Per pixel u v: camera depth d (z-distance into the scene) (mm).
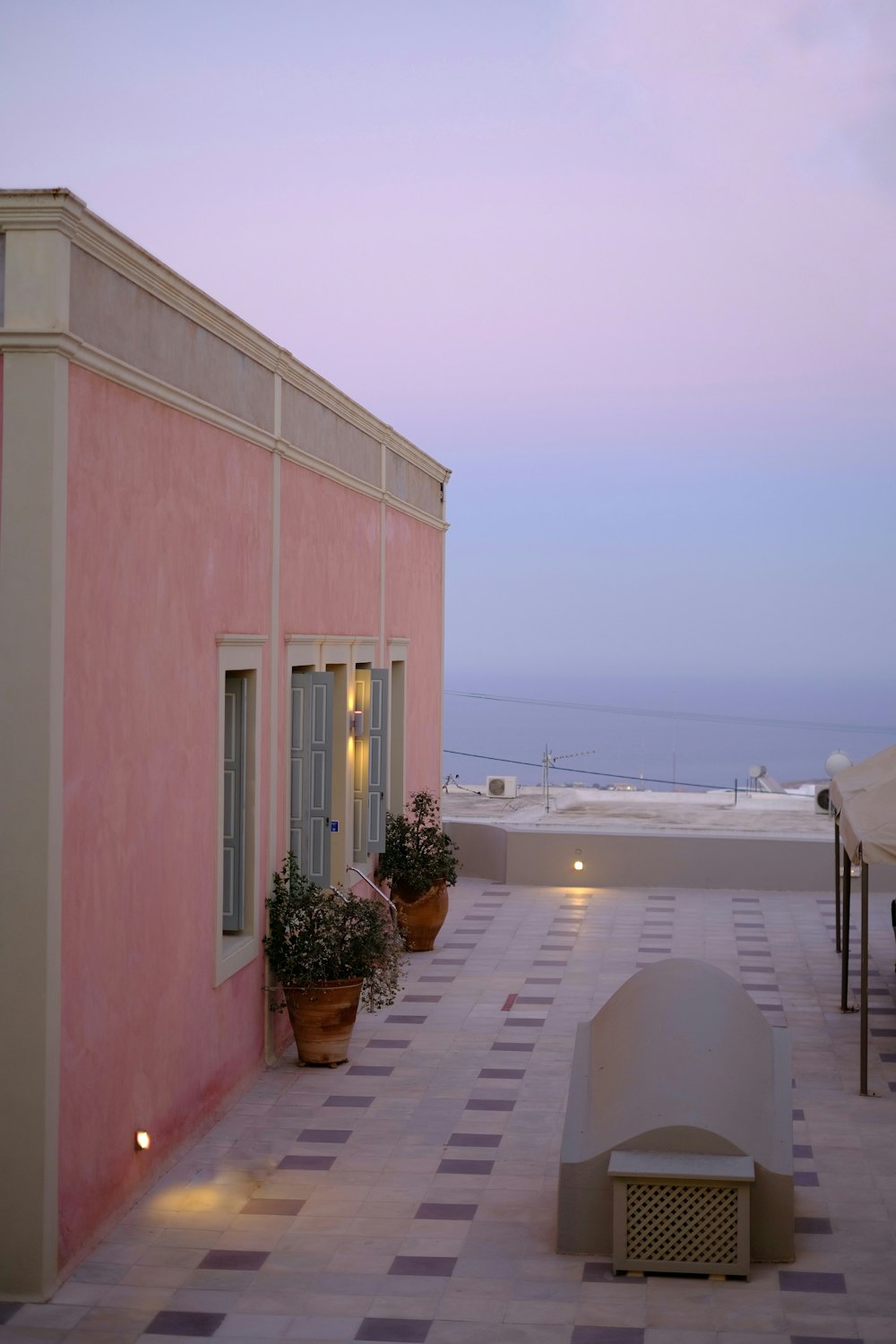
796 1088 9828
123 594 7492
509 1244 7176
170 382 8203
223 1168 8266
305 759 10969
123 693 7512
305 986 10164
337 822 12875
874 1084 9891
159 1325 6305
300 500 11156
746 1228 6715
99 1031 7242
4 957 6586
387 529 14633
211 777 9023
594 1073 7949
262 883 10164
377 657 14180
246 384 9703
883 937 14977
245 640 9570
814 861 17875
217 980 9102
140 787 7773
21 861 6582
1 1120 6586
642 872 18188
